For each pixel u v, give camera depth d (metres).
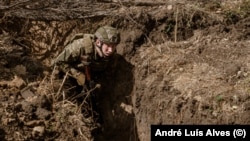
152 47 4.86
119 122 4.85
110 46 4.30
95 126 4.68
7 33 4.75
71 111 4.36
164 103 4.27
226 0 5.22
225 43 4.74
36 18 4.72
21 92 4.26
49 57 4.85
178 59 4.60
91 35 4.47
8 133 3.92
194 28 5.00
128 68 4.85
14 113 4.04
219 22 4.98
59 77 4.57
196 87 4.21
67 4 4.75
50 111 4.27
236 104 3.98
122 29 4.98
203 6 5.15
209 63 4.50
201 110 4.03
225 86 4.16
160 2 5.14
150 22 4.99
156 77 4.51
